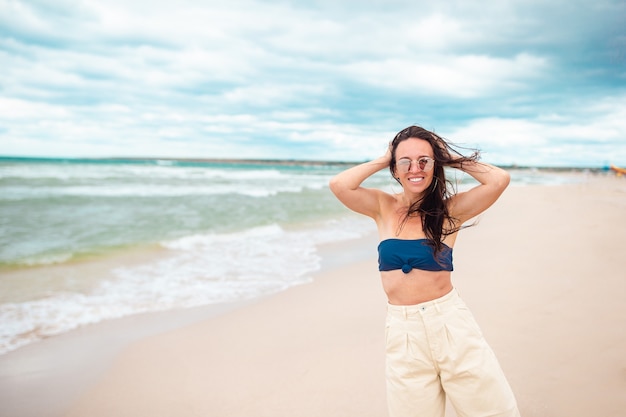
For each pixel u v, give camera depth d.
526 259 7.17
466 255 7.88
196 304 6.00
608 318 4.49
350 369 3.90
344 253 9.27
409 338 2.24
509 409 2.15
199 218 14.27
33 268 7.96
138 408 3.46
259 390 3.63
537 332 4.27
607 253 7.09
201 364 4.17
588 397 3.15
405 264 2.29
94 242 10.25
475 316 4.77
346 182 2.49
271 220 14.27
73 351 4.55
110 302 6.12
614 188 27.94
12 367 4.21
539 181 48.75
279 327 5.02
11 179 25.64
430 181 2.36
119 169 40.41
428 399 2.25
